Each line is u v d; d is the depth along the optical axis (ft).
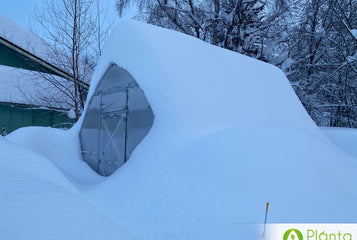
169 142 16.33
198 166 12.98
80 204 11.43
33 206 9.70
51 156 27.76
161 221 11.15
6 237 7.50
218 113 19.04
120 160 22.40
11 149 16.92
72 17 50.29
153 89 19.10
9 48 58.34
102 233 9.43
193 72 20.30
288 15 58.39
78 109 50.67
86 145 28.66
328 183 11.66
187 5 63.21
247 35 56.03
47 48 56.08
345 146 26.12
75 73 51.75
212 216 10.18
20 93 55.83
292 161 12.26
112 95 24.56
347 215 9.51
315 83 52.95
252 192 10.70
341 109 52.75
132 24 22.62
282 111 24.62
